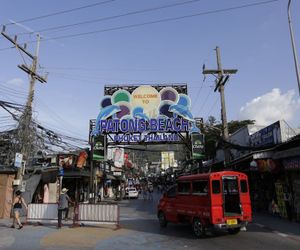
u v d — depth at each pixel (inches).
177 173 2253.9
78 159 1109.7
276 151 684.7
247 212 517.0
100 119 1159.6
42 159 1091.3
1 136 845.2
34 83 859.4
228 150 869.8
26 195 876.6
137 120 1154.7
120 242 466.3
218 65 938.7
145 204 1320.1
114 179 1968.5
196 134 1131.3
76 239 487.8
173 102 1160.8
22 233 544.1
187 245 439.8
